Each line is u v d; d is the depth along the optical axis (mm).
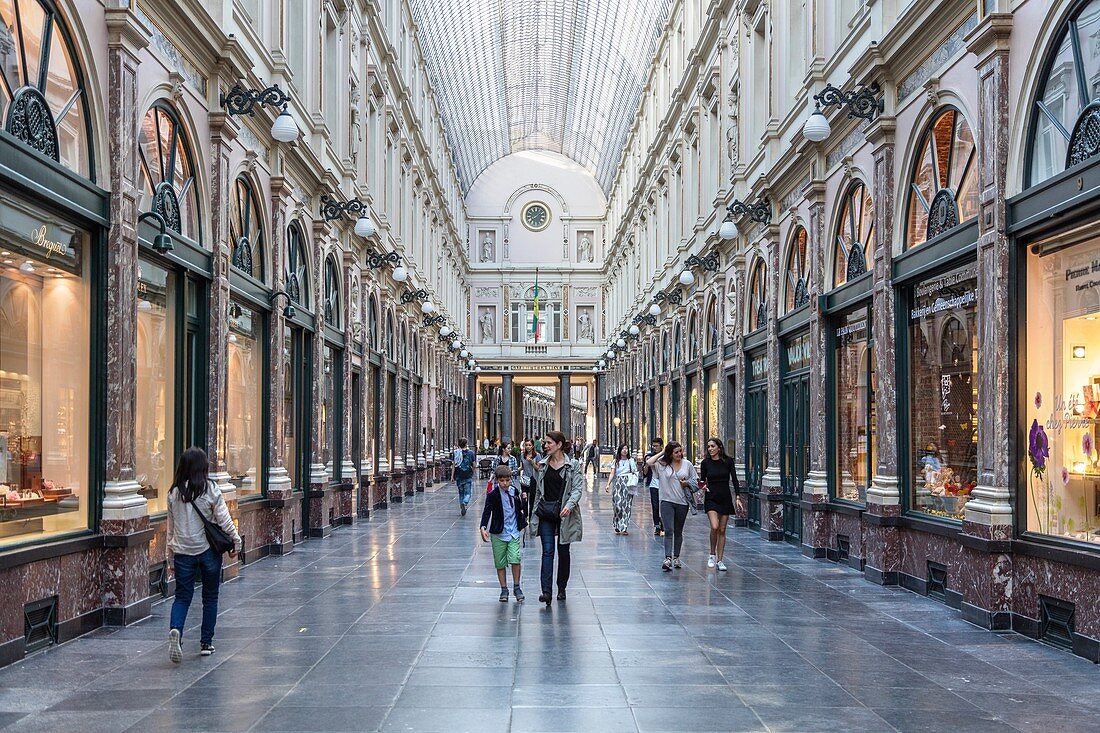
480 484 40906
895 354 12102
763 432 19641
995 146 9273
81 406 9203
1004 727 6016
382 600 10945
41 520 8414
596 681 7152
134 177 9781
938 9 10492
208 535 7918
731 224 19641
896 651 8203
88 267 9328
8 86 7855
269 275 15633
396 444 30000
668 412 31750
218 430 12609
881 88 12477
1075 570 8016
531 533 11016
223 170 12805
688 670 7508
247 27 14594
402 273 26000
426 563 14453
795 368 17234
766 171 18688
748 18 20844
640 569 13758
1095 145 7883
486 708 6418
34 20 8297
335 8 21312
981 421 9562
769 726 6023
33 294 8352
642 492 34531
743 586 12031
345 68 21828
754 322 20578
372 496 24266
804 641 8617
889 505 11992
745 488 20750
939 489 10992
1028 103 8914
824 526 14984
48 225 8555
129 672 7422
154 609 10195
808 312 15828
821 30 15633
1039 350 8914
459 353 49812
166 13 10945
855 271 13992
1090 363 8039
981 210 9570
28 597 7895
